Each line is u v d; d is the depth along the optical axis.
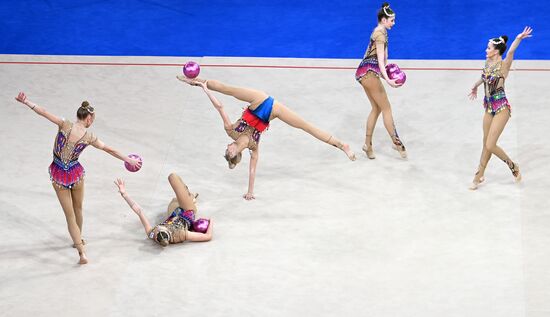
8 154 44.06
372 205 39.53
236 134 38.03
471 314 32.59
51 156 43.97
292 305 33.44
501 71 38.22
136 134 45.44
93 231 38.31
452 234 37.31
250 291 34.34
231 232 38.06
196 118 46.91
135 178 41.97
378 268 35.41
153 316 33.12
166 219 38.28
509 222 37.91
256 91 38.19
